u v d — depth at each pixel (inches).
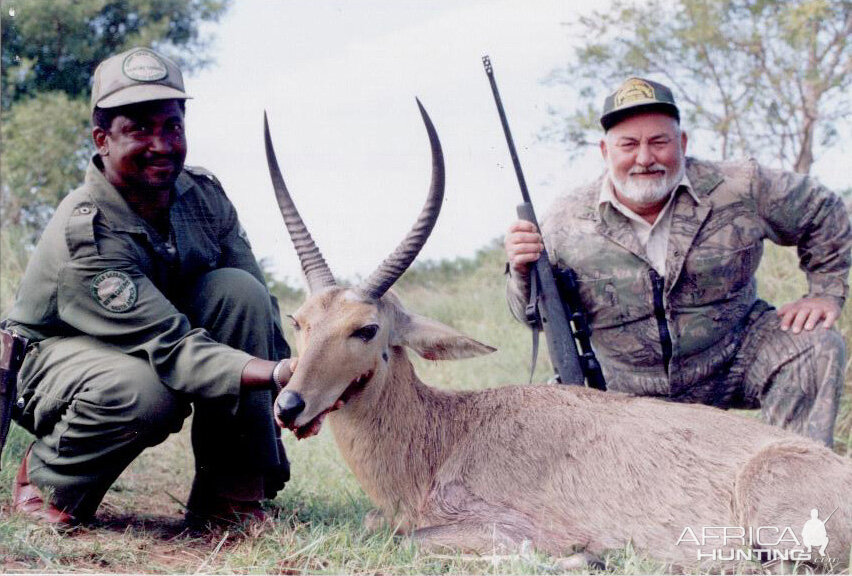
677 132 204.4
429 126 174.9
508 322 388.2
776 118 428.5
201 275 191.3
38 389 178.9
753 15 426.0
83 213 175.5
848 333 261.6
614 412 182.9
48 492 175.2
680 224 205.8
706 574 165.6
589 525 172.7
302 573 157.9
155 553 169.0
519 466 178.1
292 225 186.5
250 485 187.2
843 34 419.5
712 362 210.5
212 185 197.3
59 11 525.7
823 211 207.9
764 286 313.9
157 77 175.2
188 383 170.9
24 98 532.7
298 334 176.6
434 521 178.4
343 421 182.2
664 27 434.3
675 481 172.9
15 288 352.5
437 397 189.9
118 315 173.8
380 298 178.1
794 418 204.7
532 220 207.0
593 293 211.5
